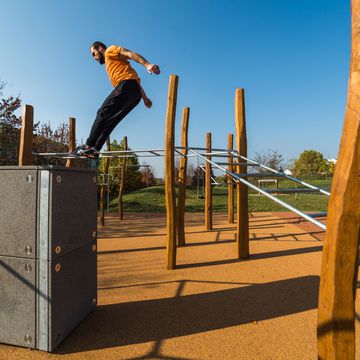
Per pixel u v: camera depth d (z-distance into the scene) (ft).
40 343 7.20
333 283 4.58
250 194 73.20
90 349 7.36
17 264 7.33
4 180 7.46
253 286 11.84
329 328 4.64
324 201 52.44
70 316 8.03
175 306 9.94
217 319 9.02
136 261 15.62
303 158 130.31
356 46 4.23
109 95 11.25
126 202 51.34
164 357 7.07
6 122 29.25
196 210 43.47
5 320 7.44
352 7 4.26
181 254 17.20
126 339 7.84
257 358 7.04
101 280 12.59
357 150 4.33
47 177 7.16
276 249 18.26
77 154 11.77
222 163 14.25
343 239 4.50
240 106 16.16
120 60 11.41
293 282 12.26
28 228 7.26
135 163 63.10
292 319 9.03
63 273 7.66
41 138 39.96
